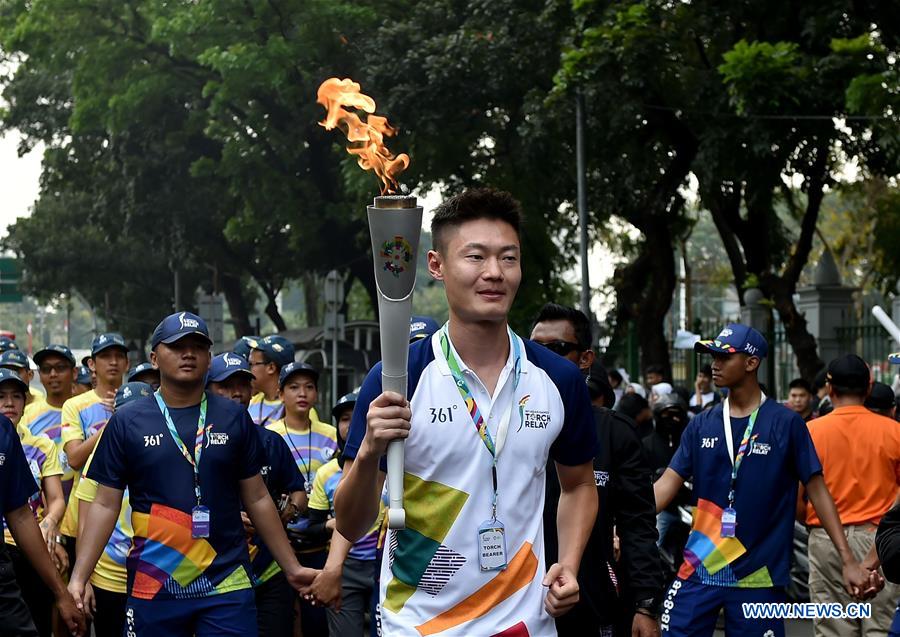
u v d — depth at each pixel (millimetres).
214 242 34781
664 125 18391
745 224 20500
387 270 2992
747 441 5730
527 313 25078
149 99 28984
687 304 31062
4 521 6062
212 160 29719
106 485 5453
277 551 5660
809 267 42469
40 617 7250
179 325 5477
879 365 18250
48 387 8828
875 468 6820
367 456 3057
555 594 3260
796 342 18156
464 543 3229
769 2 16359
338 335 19219
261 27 25359
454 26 21703
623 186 19578
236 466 5543
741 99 14977
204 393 5602
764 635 5664
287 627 6637
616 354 25203
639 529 5027
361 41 23922
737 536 5684
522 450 3283
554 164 22156
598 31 15914
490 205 3268
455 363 3273
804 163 17531
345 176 23391
